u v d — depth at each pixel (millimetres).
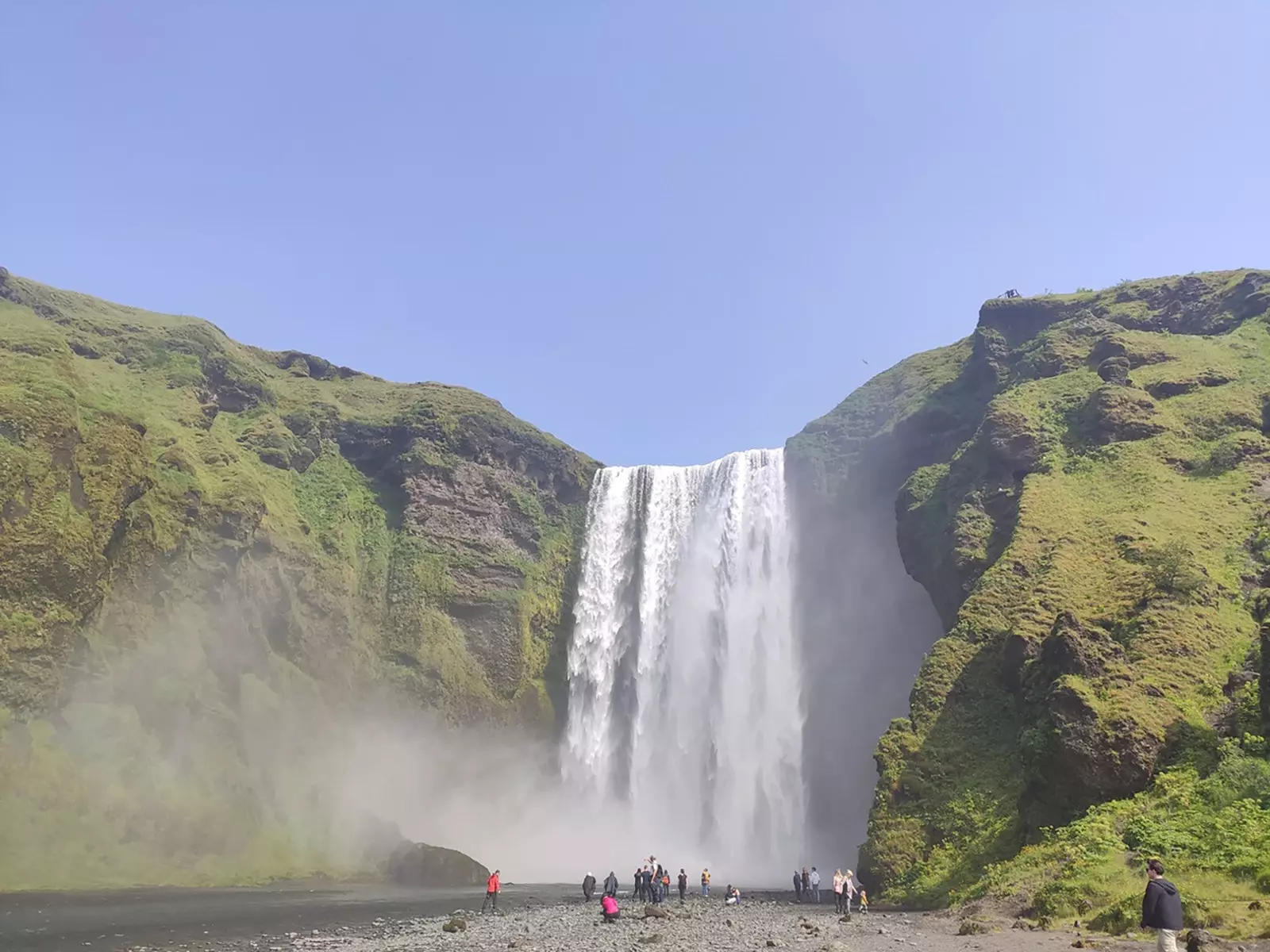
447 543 87250
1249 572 44094
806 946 26062
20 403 55312
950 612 56469
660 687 86625
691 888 62688
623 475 98625
